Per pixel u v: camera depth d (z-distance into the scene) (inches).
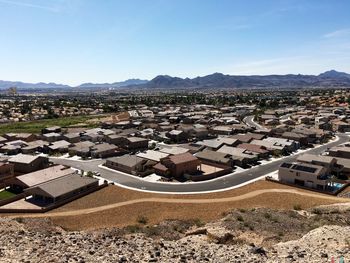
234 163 3329.2
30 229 1444.4
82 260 749.3
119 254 833.5
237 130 5246.1
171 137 4702.3
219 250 912.9
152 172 3026.6
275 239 1238.9
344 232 1115.3
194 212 1995.6
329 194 2388.0
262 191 2449.6
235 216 1637.6
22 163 3056.1
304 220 1625.2
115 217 1943.9
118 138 4313.5
